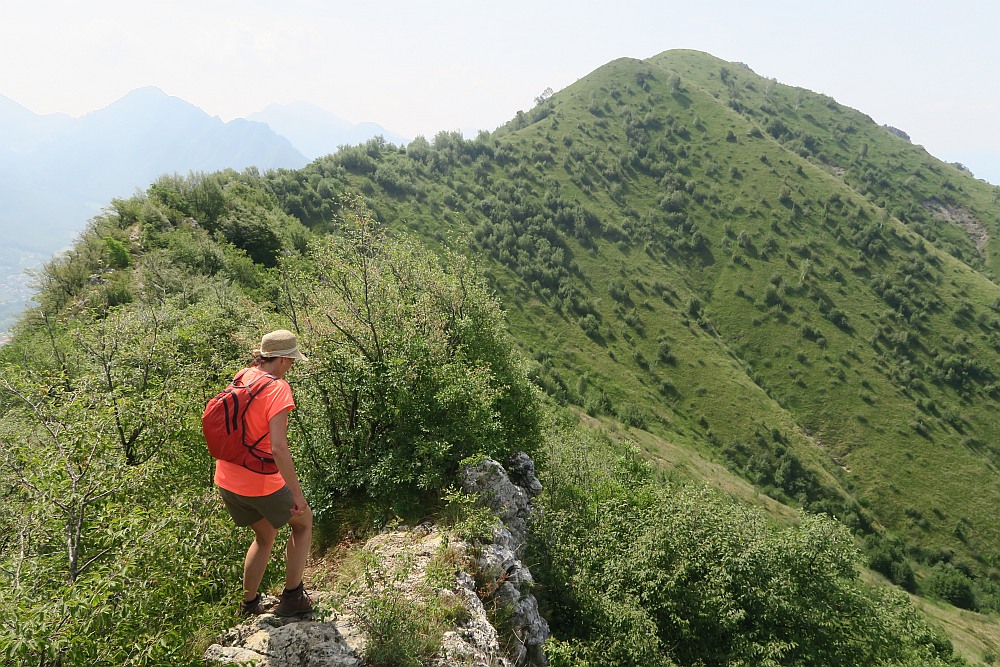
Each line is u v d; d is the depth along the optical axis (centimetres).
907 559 9106
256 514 460
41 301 3203
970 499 10506
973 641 5353
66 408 609
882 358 13212
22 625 311
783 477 10756
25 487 445
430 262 1268
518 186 18500
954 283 14750
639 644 838
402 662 478
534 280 15175
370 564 604
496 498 877
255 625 487
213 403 436
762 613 1119
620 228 17250
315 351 894
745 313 14788
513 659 650
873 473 11081
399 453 853
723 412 12150
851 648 1249
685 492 1309
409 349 926
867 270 15275
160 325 1122
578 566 979
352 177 15988
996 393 12356
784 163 19025
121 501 501
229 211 5491
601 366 12975
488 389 983
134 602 387
